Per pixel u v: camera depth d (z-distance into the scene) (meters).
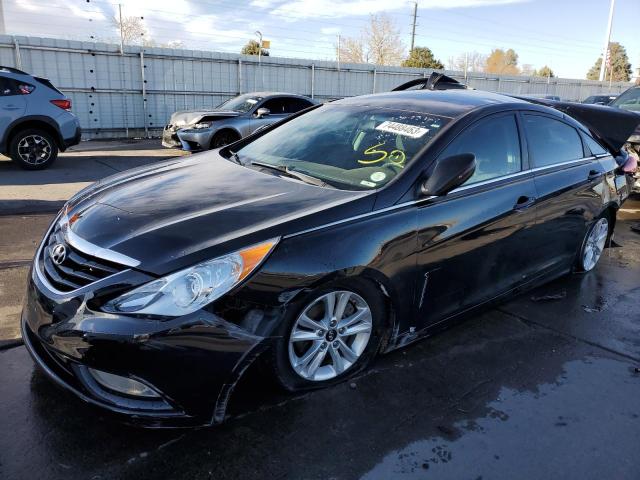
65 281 2.37
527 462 2.38
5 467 2.18
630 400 2.90
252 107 11.38
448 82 4.82
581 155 4.32
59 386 2.30
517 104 3.76
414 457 2.37
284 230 2.45
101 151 12.16
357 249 2.58
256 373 2.62
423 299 3.00
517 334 3.60
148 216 2.60
